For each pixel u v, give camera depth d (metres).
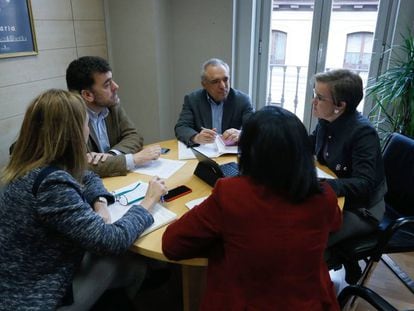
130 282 1.31
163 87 2.92
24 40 2.12
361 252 1.40
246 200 0.83
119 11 2.74
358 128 1.46
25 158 1.01
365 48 2.65
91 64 1.66
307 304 0.84
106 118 1.89
